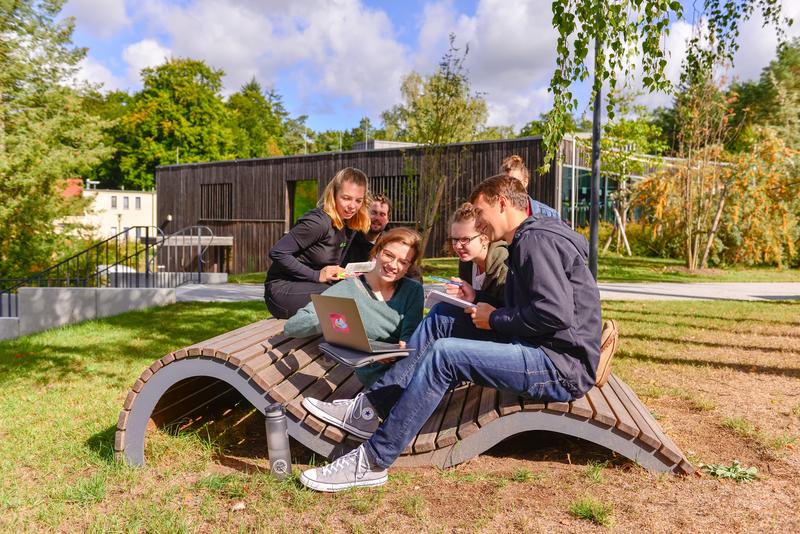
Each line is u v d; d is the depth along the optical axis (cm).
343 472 309
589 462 342
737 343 689
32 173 1395
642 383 520
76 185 1873
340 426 331
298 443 392
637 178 2241
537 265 298
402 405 308
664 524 273
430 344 335
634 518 278
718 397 480
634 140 1934
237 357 331
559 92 541
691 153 1656
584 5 518
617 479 321
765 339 715
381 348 322
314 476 307
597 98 718
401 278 380
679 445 373
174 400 386
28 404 478
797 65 2188
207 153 5253
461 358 306
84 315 1040
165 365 338
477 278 395
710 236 1631
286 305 451
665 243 1945
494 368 306
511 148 1794
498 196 327
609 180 2217
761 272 1631
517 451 372
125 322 895
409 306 377
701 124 1602
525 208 331
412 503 291
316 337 441
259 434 411
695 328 786
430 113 1684
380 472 313
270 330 421
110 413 449
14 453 367
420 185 1764
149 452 353
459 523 275
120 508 294
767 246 1667
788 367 577
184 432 394
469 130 1822
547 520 278
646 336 727
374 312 372
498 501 296
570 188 1898
